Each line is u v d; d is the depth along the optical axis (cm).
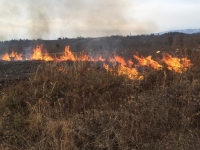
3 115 513
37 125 471
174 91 560
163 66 705
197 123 475
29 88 615
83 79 646
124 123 455
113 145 423
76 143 429
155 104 511
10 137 454
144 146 423
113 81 634
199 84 585
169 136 445
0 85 639
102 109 523
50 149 418
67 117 498
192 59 775
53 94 586
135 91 595
